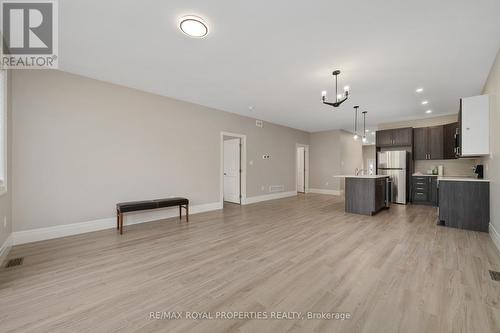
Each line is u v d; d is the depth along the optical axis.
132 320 1.57
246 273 2.26
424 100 4.81
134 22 2.27
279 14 2.15
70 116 3.45
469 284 2.01
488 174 3.76
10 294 1.88
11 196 2.92
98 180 3.72
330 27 2.35
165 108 4.58
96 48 2.76
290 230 3.76
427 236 3.43
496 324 1.51
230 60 3.08
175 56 2.97
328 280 2.11
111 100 3.86
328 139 8.62
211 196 5.46
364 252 2.79
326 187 8.66
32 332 1.46
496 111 3.12
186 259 2.60
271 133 7.28
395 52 2.85
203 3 2.00
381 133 7.05
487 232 3.63
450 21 2.23
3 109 2.61
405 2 1.97
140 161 4.21
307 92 4.37
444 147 6.04
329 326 1.50
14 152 2.99
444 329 1.46
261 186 6.93
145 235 3.48
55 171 3.32
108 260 2.57
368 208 4.95
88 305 1.74
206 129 5.35
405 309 1.67
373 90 4.21
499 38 2.52
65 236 3.40
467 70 3.35
